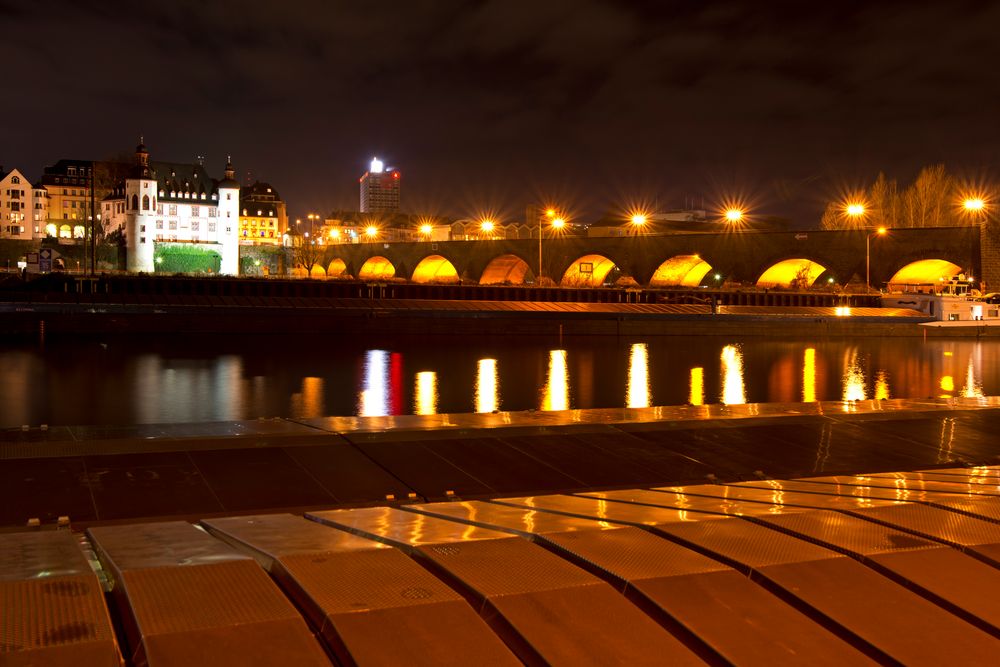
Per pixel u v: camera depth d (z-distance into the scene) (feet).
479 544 20.06
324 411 171.42
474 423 83.35
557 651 14.53
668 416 91.81
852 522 23.20
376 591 16.42
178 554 18.79
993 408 102.94
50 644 13.32
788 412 96.22
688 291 416.46
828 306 409.49
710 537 21.18
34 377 204.64
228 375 217.15
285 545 20.40
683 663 14.44
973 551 20.49
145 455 66.74
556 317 362.12
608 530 21.93
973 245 408.87
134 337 295.89
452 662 13.96
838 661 14.83
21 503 54.49
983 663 15.05
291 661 13.56
